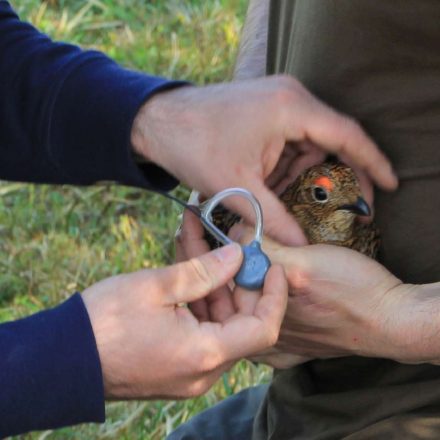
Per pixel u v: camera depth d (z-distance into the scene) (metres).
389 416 3.42
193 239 3.69
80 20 9.56
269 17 4.05
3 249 7.11
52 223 7.33
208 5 9.64
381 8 3.26
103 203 7.50
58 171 3.90
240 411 4.19
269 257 3.34
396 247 3.51
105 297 3.13
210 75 8.73
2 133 3.92
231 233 3.49
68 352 3.04
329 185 3.88
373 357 3.58
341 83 3.47
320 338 3.46
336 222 3.92
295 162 3.86
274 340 3.16
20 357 3.01
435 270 3.43
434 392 3.32
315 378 3.84
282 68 3.90
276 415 3.78
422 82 3.31
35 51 3.91
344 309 3.31
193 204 3.74
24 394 3.01
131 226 7.25
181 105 3.52
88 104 3.67
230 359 3.15
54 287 6.66
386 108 3.39
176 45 9.13
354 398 3.51
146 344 3.08
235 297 3.21
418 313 3.21
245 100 3.39
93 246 7.05
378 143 3.46
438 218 3.39
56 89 3.75
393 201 3.49
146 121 3.58
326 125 3.37
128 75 3.74
